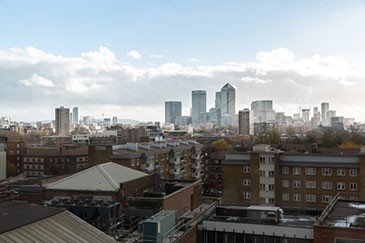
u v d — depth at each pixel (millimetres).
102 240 30359
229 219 42469
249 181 88312
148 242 35094
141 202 46594
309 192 84625
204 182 140500
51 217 30094
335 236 35000
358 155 82062
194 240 40469
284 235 38969
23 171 156750
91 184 49594
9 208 31250
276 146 126062
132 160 98312
